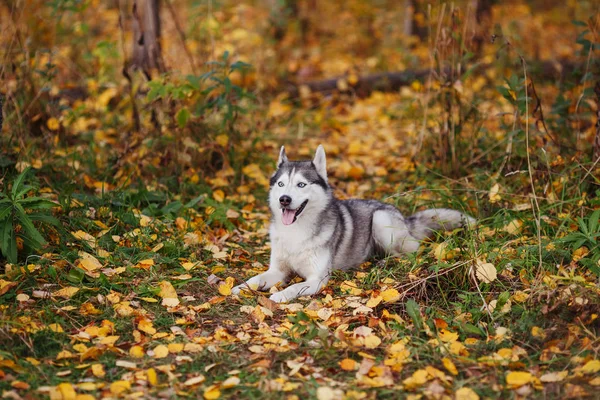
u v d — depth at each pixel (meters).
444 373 4.90
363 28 18.33
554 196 7.67
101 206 7.73
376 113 12.86
